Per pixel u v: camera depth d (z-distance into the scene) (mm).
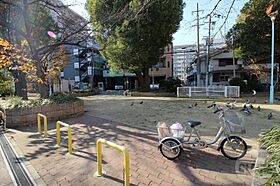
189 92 17156
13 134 6652
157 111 10367
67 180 3715
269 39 18000
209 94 16906
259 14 17406
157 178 3684
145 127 7145
